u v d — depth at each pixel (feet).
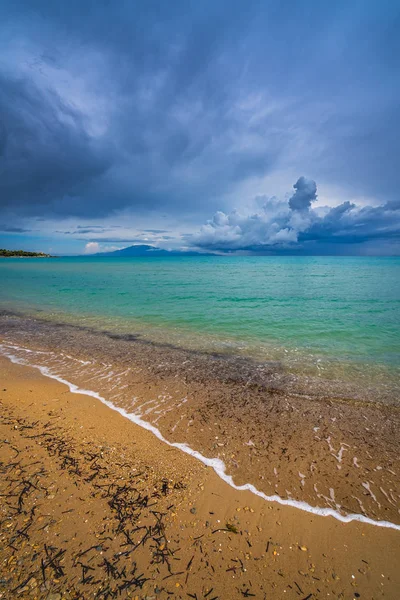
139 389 26.63
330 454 17.93
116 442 18.21
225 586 9.85
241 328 49.98
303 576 10.37
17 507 12.51
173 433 19.63
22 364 32.55
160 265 327.88
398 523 12.95
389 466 16.99
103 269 245.65
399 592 9.86
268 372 31.27
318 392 26.73
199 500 13.73
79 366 32.24
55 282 130.31
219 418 21.85
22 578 9.57
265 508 13.48
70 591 9.25
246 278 157.17
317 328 50.01
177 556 10.80
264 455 17.61
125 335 45.57
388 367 32.94
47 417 20.98
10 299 80.64
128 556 10.62
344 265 333.42
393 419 22.33
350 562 10.99
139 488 14.19
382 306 70.95
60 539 11.09
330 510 13.57
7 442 17.52
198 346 40.22
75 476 14.70
